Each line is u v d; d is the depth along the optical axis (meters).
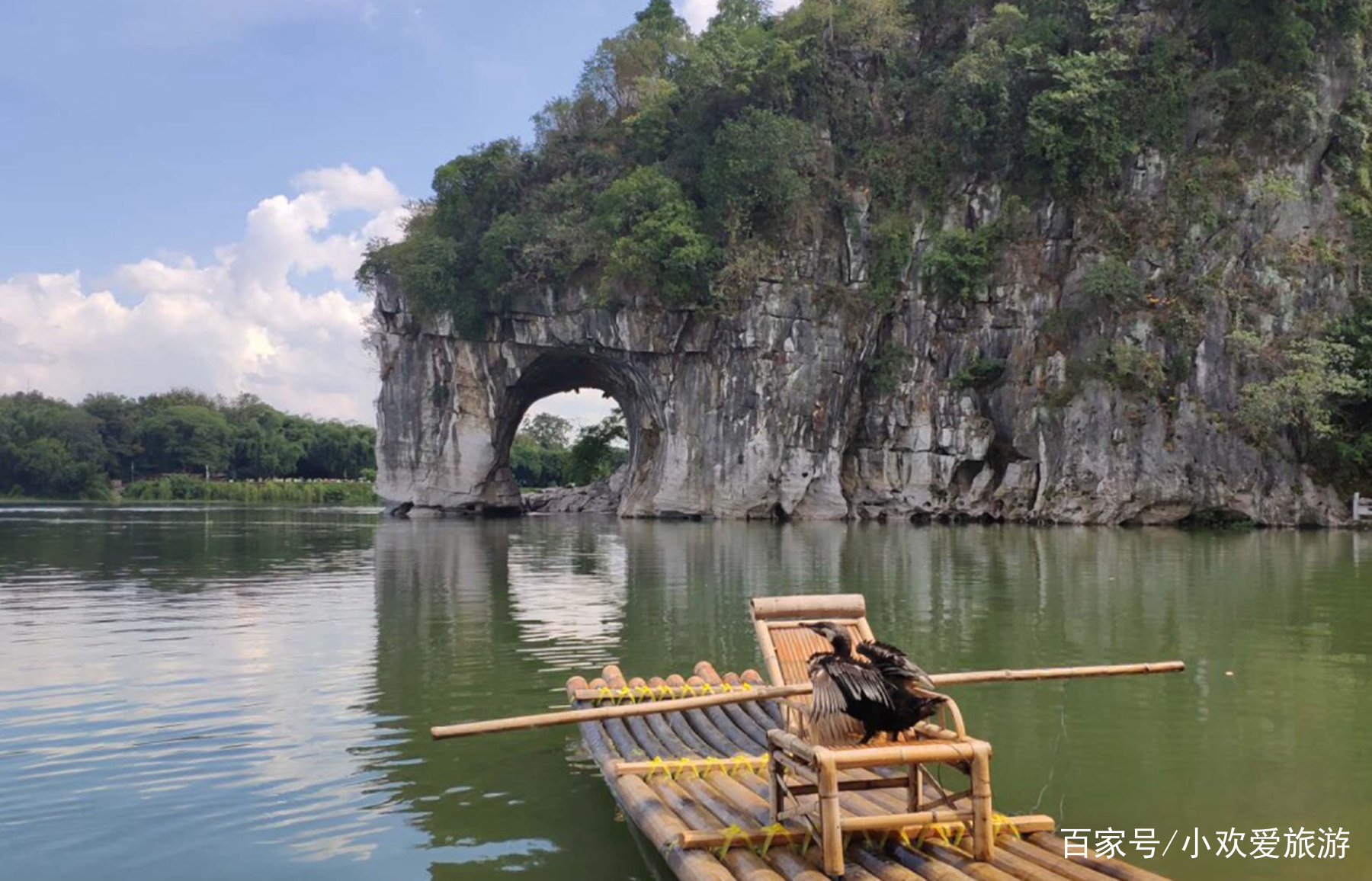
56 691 11.38
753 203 45.75
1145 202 42.44
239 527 42.25
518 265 48.50
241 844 7.08
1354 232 41.12
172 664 12.84
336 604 18.12
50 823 7.44
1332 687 11.32
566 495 61.81
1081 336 42.62
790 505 46.16
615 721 9.24
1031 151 43.41
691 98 48.34
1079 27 45.06
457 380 52.00
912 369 45.97
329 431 107.31
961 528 40.00
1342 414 39.47
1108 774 8.45
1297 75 41.66
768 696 7.37
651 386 49.03
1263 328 39.97
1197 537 33.94
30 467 87.75
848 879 5.87
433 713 10.49
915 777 6.44
